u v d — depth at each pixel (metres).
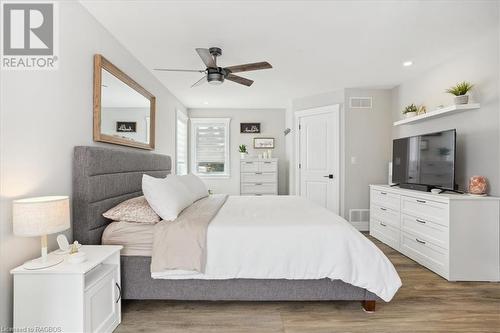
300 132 5.08
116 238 1.98
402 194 3.32
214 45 2.83
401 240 3.36
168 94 4.49
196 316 1.95
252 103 5.59
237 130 6.12
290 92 4.73
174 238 1.87
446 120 3.28
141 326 1.83
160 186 2.16
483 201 2.56
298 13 2.25
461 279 2.56
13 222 1.40
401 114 4.25
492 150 2.69
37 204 1.38
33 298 1.43
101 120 2.33
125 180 2.52
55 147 1.84
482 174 2.80
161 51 2.96
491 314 1.99
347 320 1.90
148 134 3.41
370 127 4.55
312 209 2.60
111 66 2.46
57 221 1.45
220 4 2.12
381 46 2.90
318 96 4.84
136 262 1.96
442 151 2.96
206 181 6.11
